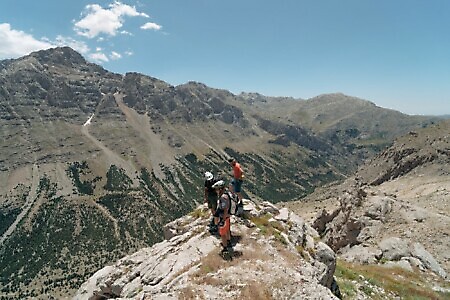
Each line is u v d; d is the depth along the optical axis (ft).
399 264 143.13
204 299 54.80
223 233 72.74
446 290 119.14
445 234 156.15
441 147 497.87
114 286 79.46
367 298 96.37
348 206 187.32
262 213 95.25
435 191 288.30
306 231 96.32
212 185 79.77
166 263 75.05
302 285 62.28
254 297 56.44
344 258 161.07
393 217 173.88
